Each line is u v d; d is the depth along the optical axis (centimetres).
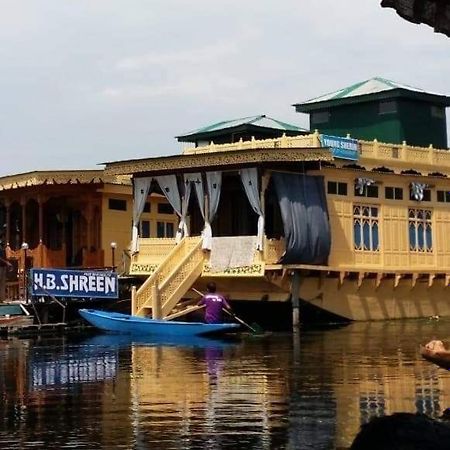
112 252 3838
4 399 1409
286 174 3106
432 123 3981
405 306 3522
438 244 3625
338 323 3272
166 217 4159
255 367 1834
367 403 1318
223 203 3509
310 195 3148
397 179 3475
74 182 3812
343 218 3272
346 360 1967
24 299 3244
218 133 4000
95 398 1411
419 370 1752
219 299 2828
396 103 3850
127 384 1579
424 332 2830
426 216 3591
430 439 291
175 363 1931
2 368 1861
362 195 3353
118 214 3984
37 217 4106
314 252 3123
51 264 3831
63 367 1872
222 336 2700
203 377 1669
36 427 1155
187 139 4106
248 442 1040
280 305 3212
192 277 3120
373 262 3372
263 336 2700
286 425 1143
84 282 2994
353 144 3275
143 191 3428
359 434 303
